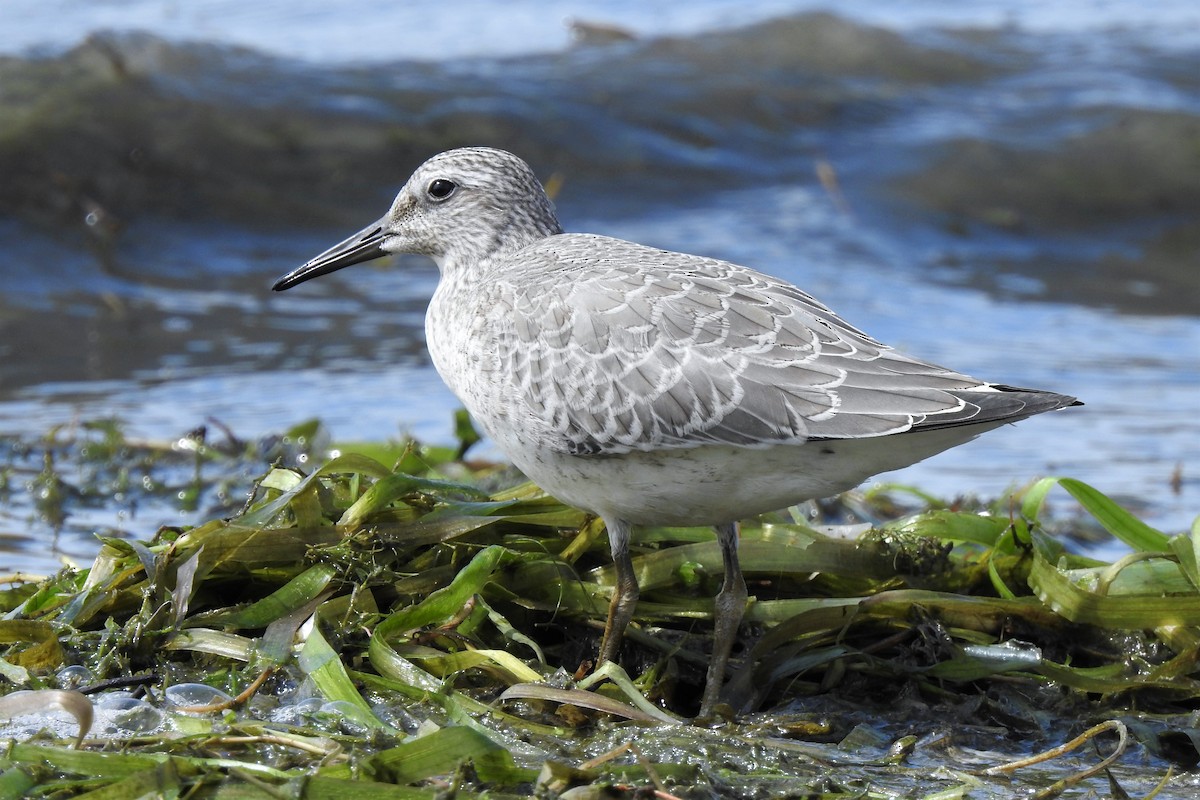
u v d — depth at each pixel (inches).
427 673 355.9
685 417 349.7
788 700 380.2
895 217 886.4
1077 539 532.7
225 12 1101.1
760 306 357.7
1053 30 1167.6
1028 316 794.2
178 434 609.6
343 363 697.0
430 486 399.9
